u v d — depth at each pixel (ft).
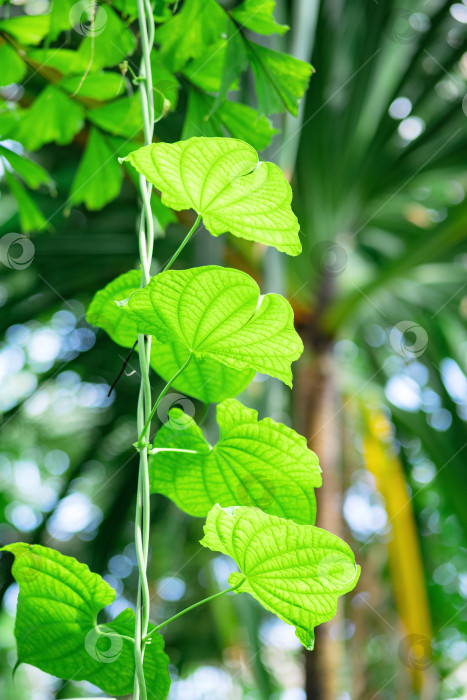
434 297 11.35
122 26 3.82
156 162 2.71
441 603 16.85
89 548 10.78
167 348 3.12
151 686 2.91
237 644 13.24
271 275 7.42
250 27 3.76
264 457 3.02
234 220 2.81
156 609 14.99
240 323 2.75
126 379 11.70
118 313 3.10
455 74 10.42
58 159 11.48
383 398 11.42
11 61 4.18
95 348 11.78
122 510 10.99
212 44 3.82
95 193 4.95
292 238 2.83
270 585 2.78
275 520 2.72
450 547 17.33
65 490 11.36
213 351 2.82
